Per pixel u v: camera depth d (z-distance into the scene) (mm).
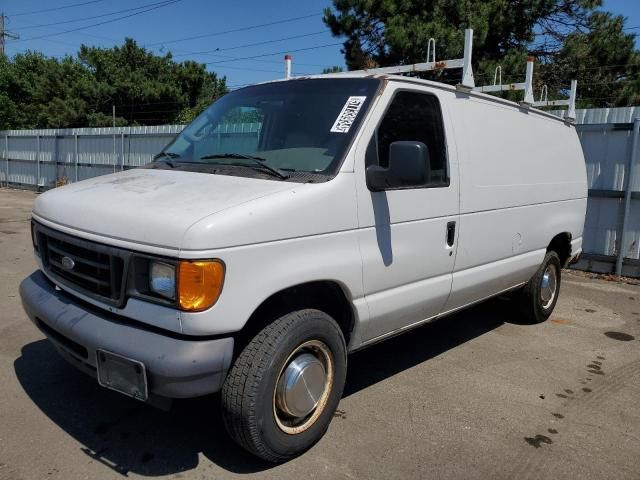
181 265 2623
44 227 3416
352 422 3770
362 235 3404
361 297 3475
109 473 3082
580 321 6395
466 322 6172
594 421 3955
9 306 5828
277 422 3096
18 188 22219
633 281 8531
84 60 36562
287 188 3076
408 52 16875
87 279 3033
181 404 3885
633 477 3291
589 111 8891
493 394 4324
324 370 3354
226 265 2699
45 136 20469
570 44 19844
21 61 37125
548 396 4336
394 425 3760
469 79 4402
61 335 3143
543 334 5859
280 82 4152
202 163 3682
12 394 3906
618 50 20219
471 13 17172
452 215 4125
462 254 4297
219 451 3342
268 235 2871
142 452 3297
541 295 6008
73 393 3955
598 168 8836
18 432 3434
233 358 3039
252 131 3859
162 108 35438
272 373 2975
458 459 3387
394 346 5316
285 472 3164
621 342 5703
